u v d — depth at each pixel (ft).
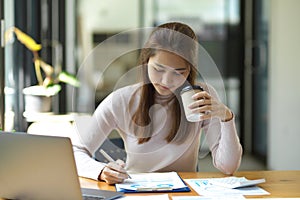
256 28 19.06
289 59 17.11
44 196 5.66
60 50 17.15
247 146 19.29
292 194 6.16
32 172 5.61
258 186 6.59
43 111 14.34
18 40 15.05
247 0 19.11
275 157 18.12
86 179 6.94
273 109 18.20
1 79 11.65
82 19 17.75
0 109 11.62
